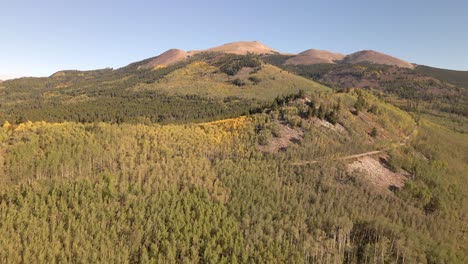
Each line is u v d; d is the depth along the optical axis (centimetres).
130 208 6406
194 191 7075
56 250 5350
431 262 7000
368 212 8050
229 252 6088
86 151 7850
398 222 8006
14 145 7644
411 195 9444
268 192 7650
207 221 6419
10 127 8781
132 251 5731
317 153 9794
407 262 6750
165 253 5800
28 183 6838
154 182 7288
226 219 6600
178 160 8156
